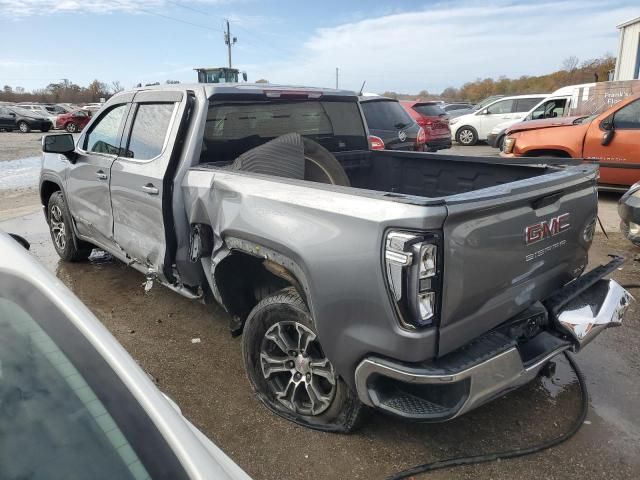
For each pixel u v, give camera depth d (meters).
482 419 3.01
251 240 2.77
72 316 1.32
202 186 3.23
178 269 3.64
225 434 2.89
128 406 1.18
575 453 2.72
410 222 2.05
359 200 2.25
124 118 4.20
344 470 2.61
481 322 2.34
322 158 3.48
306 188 2.52
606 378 3.43
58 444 1.10
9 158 16.59
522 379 2.42
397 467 2.63
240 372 3.54
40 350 1.24
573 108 13.55
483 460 2.64
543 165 3.48
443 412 2.24
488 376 2.24
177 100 3.64
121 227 4.18
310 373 2.80
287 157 3.24
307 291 2.51
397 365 2.20
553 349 2.60
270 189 2.72
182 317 4.39
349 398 2.68
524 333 2.65
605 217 7.56
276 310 2.82
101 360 1.25
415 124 9.51
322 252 2.36
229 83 3.79
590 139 8.16
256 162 3.18
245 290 3.37
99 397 1.18
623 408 3.11
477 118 18.91
